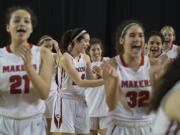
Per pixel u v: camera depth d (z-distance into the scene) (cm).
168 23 1393
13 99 496
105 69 493
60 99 737
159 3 1393
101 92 880
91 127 898
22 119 497
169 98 288
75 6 1365
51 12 1359
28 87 493
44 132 510
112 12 1384
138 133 524
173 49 860
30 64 474
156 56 685
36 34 1349
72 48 749
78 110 738
